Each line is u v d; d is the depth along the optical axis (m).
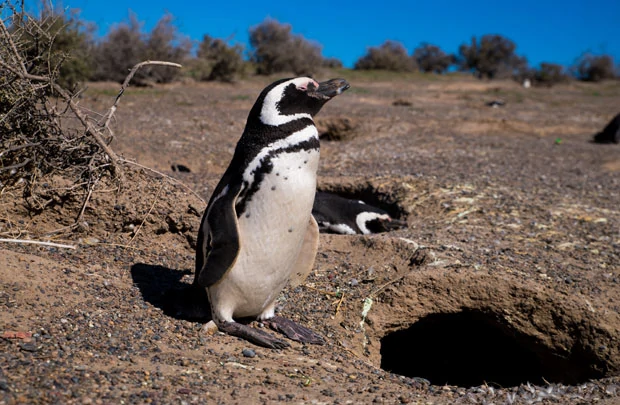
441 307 5.31
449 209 7.67
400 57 51.38
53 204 5.11
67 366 3.08
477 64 57.09
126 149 10.07
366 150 12.18
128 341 3.59
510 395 3.85
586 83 47.47
